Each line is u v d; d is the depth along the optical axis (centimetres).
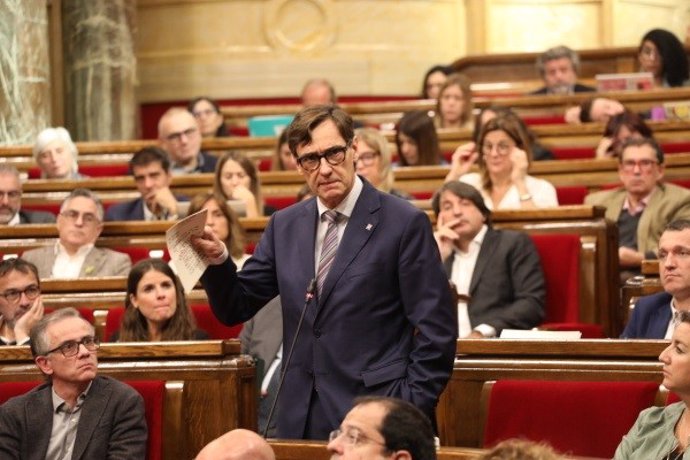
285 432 1021
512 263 1638
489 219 1664
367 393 995
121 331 1484
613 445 1108
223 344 1242
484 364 1193
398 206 1027
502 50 3703
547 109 2816
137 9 3625
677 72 2912
